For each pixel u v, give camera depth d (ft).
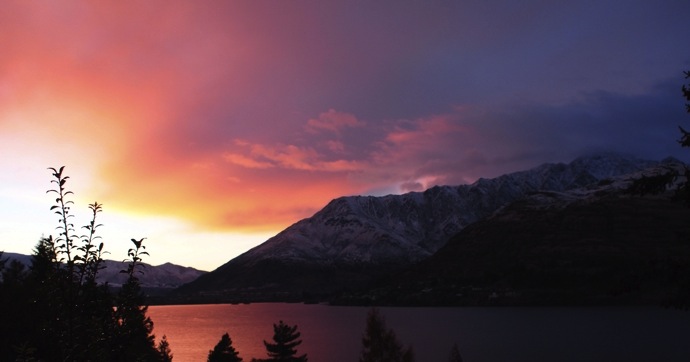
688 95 56.54
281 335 260.62
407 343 582.76
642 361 449.06
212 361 235.20
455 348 164.04
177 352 555.69
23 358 40.73
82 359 40.11
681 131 57.16
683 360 450.71
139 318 42.34
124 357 42.60
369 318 142.92
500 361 455.63
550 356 486.79
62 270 40.81
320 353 532.32
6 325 81.41
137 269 42.98
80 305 41.27
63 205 41.42
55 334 40.57
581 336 628.69
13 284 122.11
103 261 42.42
